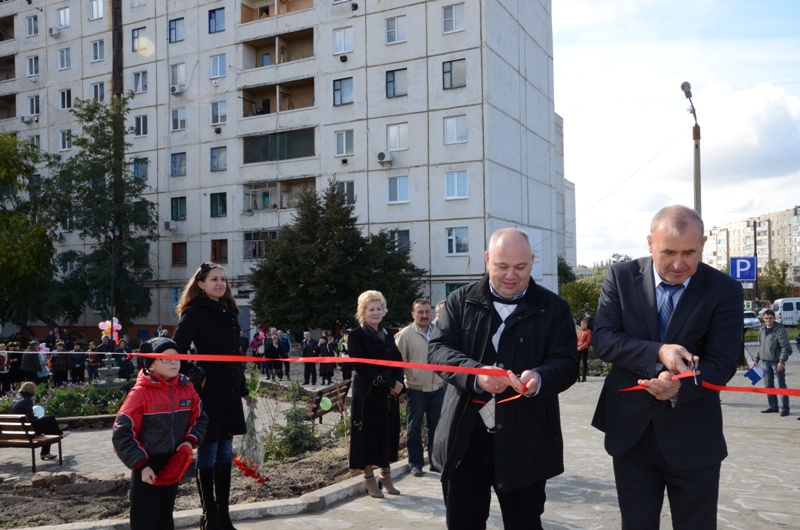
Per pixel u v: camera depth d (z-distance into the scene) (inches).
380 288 1328.7
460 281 1407.5
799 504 241.4
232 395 204.8
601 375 860.6
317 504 237.6
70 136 1606.8
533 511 144.6
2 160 1504.7
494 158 1417.3
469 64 1397.6
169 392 171.9
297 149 1593.3
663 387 121.4
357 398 256.2
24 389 407.8
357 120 1510.8
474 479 144.3
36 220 1676.9
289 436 365.1
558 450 143.8
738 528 212.4
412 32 1453.0
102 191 1561.3
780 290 3526.1
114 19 1638.8
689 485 129.1
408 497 255.6
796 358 1127.0
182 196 1738.4
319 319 1318.9
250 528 215.8
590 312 1262.3
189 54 1723.7
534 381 128.4
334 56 1537.9
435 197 1432.1
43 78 1948.8
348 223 1370.6
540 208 1683.1
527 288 145.2
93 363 917.8
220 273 204.7
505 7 1492.4
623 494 135.9
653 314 134.0
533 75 1656.0
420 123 1446.9
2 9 2020.2
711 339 130.0
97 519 239.1
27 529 215.2
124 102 1624.0
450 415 143.2
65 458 417.7
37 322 1939.0
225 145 1674.5
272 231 1612.9
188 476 311.7
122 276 1588.3
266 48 1694.1
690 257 126.5
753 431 415.8
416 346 299.6
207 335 199.5
